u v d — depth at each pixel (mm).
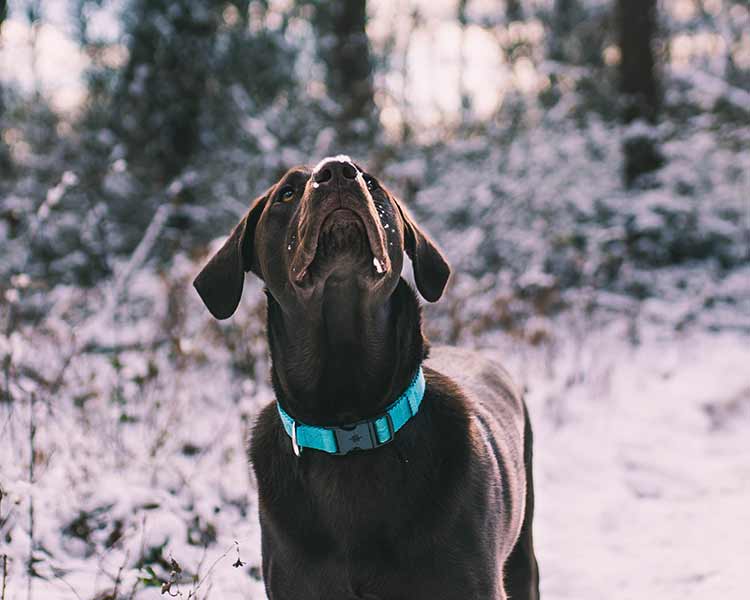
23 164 11578
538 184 11359
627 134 11586
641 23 11836
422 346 2680
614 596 3924
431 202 10914
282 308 2615
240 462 4949
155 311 7582
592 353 7836
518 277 9852
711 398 6664
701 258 11211
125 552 3879
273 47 13172
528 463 3643
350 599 2547
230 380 6145
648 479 5332
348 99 11648
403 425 2547
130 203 11094
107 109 12648
